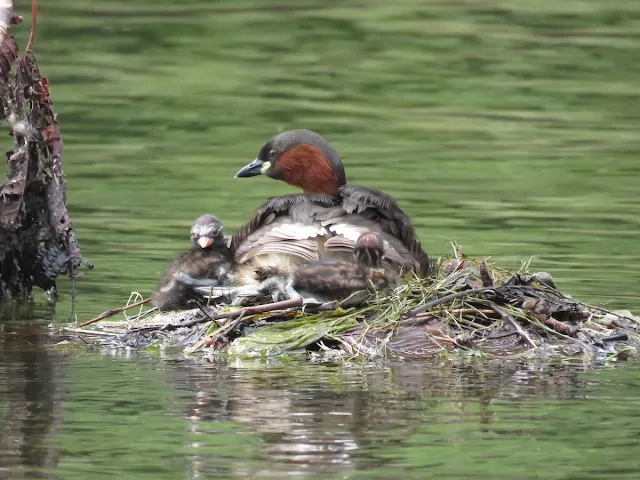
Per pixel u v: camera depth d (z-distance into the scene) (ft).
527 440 28.86
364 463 27.30
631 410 31.07
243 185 66.13
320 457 27.66
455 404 31.53
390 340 37.04
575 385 33.47
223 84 87.86
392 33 99.81
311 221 38.91
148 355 37.32
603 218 59.21
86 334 40.19
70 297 46.78
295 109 82.07
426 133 76.89
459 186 65.31
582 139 75.77
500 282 40.68
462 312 38.22
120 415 30.68
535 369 35.14
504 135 76.48
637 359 36.42
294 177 46.70
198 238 40.60
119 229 56.80
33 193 46.96
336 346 37.22
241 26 102.42
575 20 103.45
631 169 69.41
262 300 39.83
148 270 50.24
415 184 65.62
